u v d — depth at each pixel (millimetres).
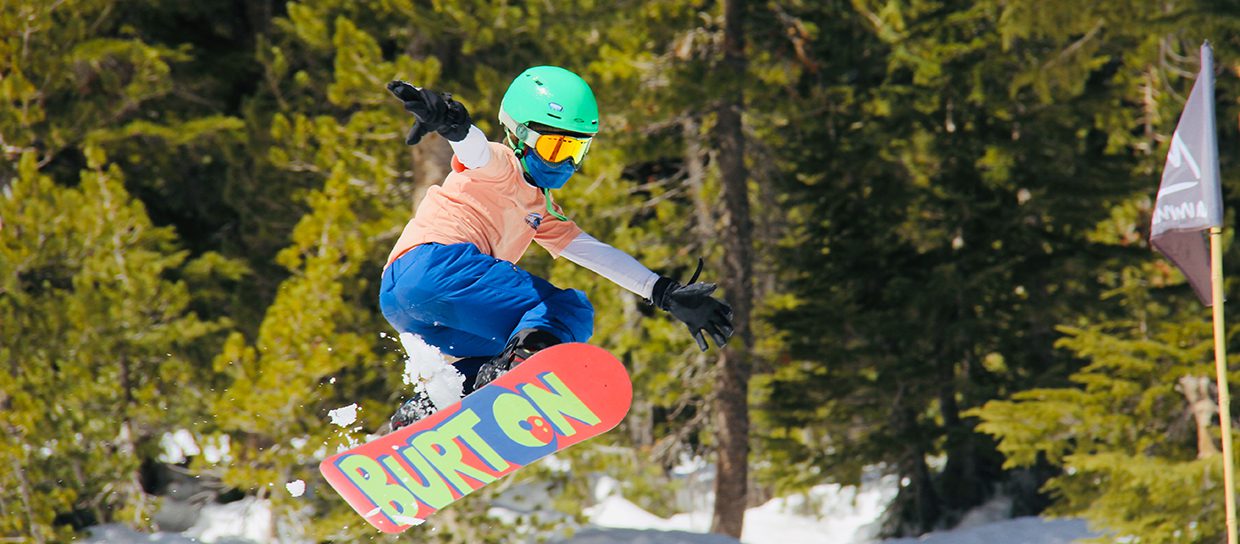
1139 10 17438
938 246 23031
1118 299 22109
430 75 15766
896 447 23078
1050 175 22141
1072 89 19891
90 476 16656
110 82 17766
